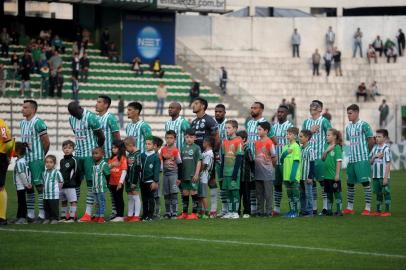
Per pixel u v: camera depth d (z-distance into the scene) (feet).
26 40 226.58
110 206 105.70
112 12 230.48
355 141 98.32
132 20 229.86
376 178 96.53
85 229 78.64
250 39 258.16
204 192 92.94
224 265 59.52
